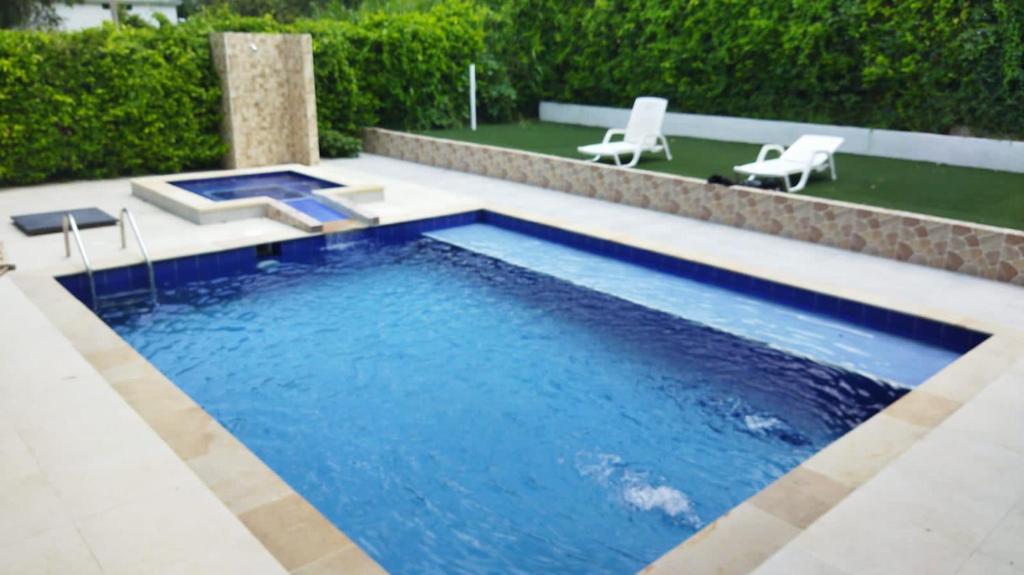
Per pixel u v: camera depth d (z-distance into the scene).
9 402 4.15
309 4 32.78
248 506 3.27
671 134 14.19
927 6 10.64
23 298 5.91
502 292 7.20
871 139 11.38
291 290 7.25
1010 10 9.85
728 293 7.00
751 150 12.12
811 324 6.27
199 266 7.45
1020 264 6.47
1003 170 9.99
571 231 8.37
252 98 12.45
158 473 3.47
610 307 6.76
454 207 9.41
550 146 12.86
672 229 8.45
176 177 10.77
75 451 3.65
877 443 3.87
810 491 3.44
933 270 6.94
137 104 11.59
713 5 13.02
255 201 8.91
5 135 10.62
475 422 4.85
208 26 12.80
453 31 15.23
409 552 3.61
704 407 5.03
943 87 10.86
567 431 4.74
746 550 3.02
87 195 10.36
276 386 5.33
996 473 3.51
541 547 3.65
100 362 4.77
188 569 2.83
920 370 5.41
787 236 8.10
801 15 11.94
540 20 16.31
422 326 6.40
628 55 14.84
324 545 3.02
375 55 14.43
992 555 2.93
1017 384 4.50
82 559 2.88
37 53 10.70
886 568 2.86
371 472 4.29
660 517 3.88
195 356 5.80
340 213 8.98
